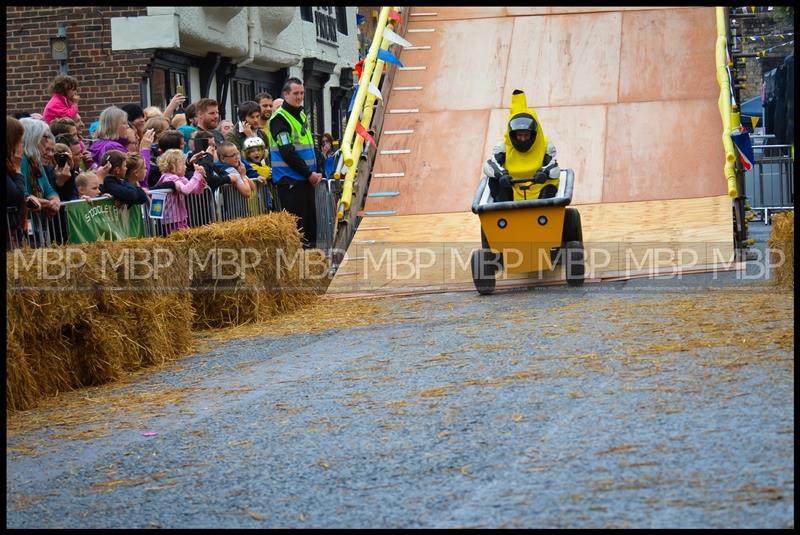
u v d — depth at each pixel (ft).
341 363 56.54
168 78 131.54
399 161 104.27
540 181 77.05
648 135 102.27
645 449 35.35
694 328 55.57
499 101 109.09
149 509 35.06
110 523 33.99
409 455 37.78
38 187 61.31
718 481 31.68
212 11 132.87
